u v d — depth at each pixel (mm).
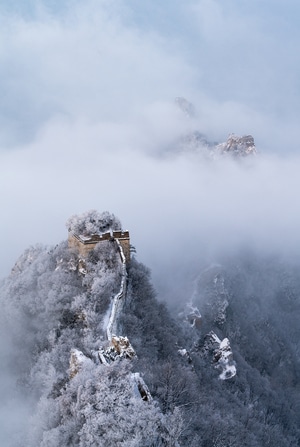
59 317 88125
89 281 92812
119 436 51562
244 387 110438
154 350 84938
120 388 57969
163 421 54875
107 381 58781
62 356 77625
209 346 120000
